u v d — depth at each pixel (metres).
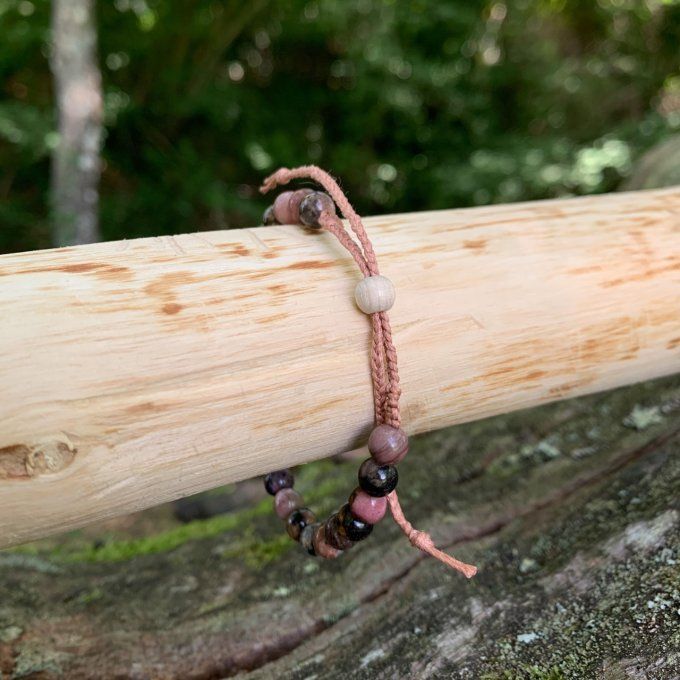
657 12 0.88
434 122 0.89
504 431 0.32
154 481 0.14
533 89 0.90
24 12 0.74
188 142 0.83
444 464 0.31
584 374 0.19
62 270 0.14
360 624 0.22
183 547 0.30
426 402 0.17
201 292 0.14
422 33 0.86
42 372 0.13
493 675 0.18
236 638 0.23
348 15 0.83
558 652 0.18
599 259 0.18
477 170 0.76
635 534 0.21
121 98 0.80
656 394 0.30
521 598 0.20
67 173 0.63
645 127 0.72
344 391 0.15
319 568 0.26
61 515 0.14
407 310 0.16
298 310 0.15
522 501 0.26
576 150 0.75
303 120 0.92
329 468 0.38
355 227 0.16
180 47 0.83
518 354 0.17
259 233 0.17
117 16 0.80
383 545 0.25
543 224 0.19
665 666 0.16
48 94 0.84
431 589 0.22
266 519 0.31
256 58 0.94
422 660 0.19
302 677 0.20
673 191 0.22
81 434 0.13
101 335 0.13
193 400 0.14
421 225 0.18
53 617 0.24
